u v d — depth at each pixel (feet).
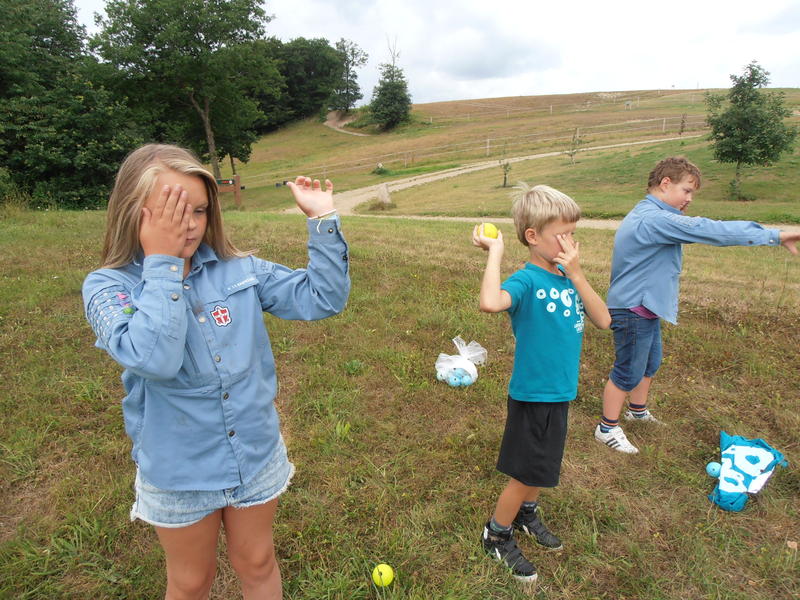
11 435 11.12
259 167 183.11
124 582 7.98
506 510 8.35
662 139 128.16
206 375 5.15
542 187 7.82
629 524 9.43
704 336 16.17
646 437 11.95
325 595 7.86
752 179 66.13
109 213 5.05
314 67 292.61
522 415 7.94
